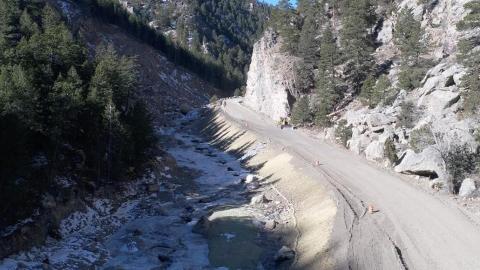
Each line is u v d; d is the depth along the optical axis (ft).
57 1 445.78
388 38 283.18
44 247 117.60
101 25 490.49
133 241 128.16
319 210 134.31
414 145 158.10
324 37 270.87
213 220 145.89
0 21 225.76
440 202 125.39
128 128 162.09
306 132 254.27
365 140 194.59
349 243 103.55
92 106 153.17
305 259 105.91
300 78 291.99
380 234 106.63
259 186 186.09
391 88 209.97
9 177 111.55
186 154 262.26
